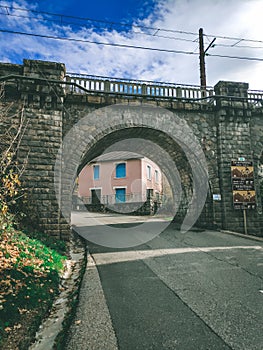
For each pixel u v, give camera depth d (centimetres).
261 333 336
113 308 421
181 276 588
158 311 407
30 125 1052
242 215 1304
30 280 478
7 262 520
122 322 373
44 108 1076
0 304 371
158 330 348
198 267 661
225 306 422
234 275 589
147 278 576
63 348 310
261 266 663
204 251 853
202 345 310
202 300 448
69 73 1158
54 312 425
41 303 425
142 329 352
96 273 620
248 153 1343
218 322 367
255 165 1362
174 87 1303
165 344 314
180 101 1301
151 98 1258
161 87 1278
